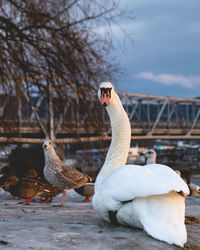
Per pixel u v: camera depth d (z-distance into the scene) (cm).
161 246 383
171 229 378
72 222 507
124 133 534
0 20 1553
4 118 1521
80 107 1638
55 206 813
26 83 1598
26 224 484
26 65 1580
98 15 1611
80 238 406
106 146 1678
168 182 386
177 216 389
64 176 887
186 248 393
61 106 1653
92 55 1616
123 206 427
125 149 530
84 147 1655
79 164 1669
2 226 464
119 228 454
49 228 456
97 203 460
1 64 1527
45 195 920
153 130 9450
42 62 1662
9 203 880
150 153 1255
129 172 421
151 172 409
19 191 873
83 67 1616
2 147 1512
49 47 1636
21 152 1480
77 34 1603
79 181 917
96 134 1666
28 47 1647
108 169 521
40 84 1645
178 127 10200
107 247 377
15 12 1577
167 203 392
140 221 401
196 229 490
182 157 10119
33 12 1567
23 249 355
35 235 413
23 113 1677
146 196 403
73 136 1669
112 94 542
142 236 413
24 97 1631
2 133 1545
